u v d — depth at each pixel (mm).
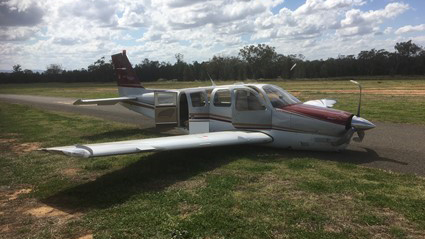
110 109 18594
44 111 18578
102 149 5453
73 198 5062
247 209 4312
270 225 3867
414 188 4914
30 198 5145
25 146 9047
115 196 5020
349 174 5641
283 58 98812
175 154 7457
